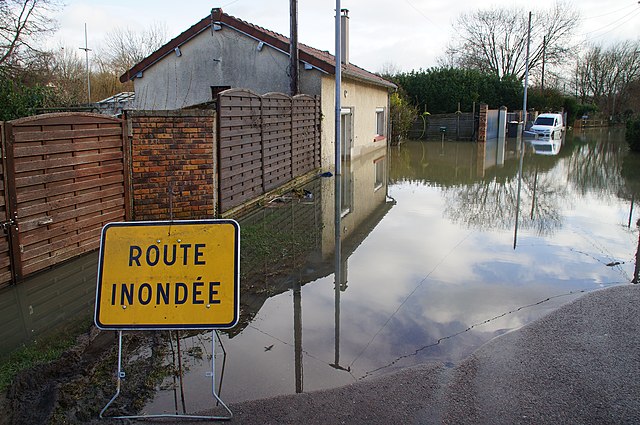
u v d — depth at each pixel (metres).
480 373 3.46
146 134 7.03
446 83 30.42
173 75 14.65
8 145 4.90
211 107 7.90
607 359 3.59
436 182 13.17
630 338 3.91
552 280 5.45
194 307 3.08
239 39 13.87
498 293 5.07
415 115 27.95
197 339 4.07
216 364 3.64
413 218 8.78
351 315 4.55
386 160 18.11
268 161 10.09
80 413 3.02
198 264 3.13
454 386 3.30
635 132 21.14
